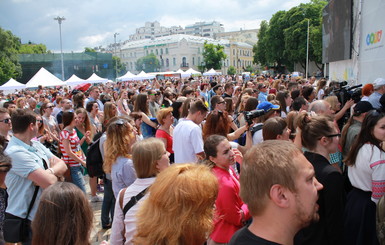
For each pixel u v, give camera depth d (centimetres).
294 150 118
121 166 287
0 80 4125
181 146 336
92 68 5925
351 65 847
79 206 141
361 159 237
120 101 760
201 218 137
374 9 630
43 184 244
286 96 579
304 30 3622
